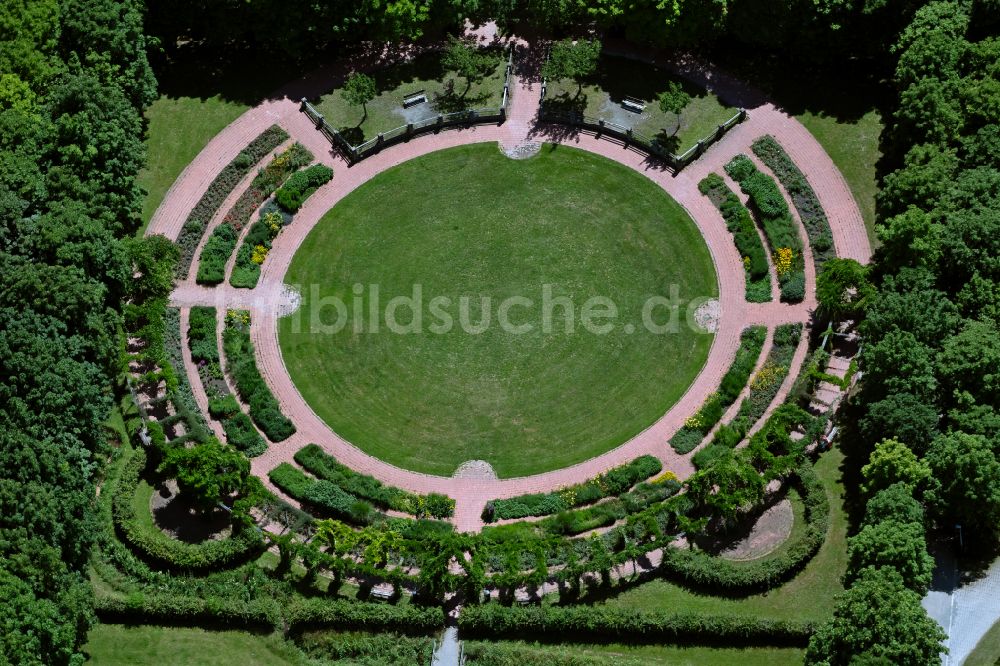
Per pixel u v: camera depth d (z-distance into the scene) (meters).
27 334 114.19
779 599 112.44
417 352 127.50
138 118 135.12
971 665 108.56
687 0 135.62
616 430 122.50
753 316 127.31
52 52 132.62
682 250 131.88
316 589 114.88
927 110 127.06
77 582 112.06
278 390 125.94
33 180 124.69
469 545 113.19
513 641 112.19
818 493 115.62
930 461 110.19
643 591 113.75
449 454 122.00
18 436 110.12
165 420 121.81
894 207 125.19
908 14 135.12
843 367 123.25
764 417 121.38
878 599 102.06
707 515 116.75
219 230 133.25
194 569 115.62
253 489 117.00
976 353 111.94
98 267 123.75
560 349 126.94
